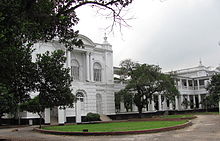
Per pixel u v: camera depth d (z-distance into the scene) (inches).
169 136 533.6
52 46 1318.9
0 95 491.8
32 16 365.7
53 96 613.3
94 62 1571.1
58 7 401.1
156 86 1402.6
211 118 1158.3
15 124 1189.1
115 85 1653.5
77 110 1280.8
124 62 1459.2
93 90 1416.1
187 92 2218.3
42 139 580.7
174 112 1931.6
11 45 362.0
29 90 561.0
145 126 780.0
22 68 518.6
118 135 591.5
